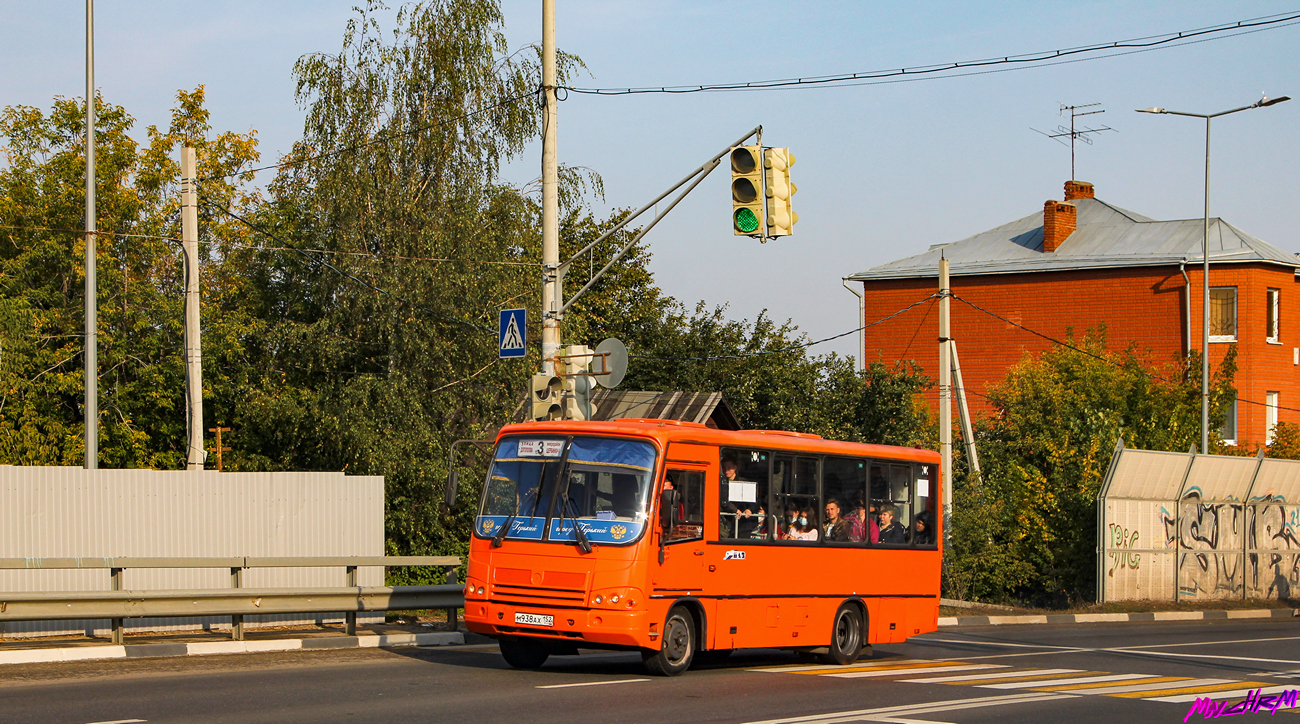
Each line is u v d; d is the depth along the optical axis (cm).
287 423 2503
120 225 3362
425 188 2589
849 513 1662
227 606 1516
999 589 3011
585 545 1351
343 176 2520
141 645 1455
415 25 2614
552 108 1880
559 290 1852
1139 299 4759
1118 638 2128
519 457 1438
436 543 2445
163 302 2859
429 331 2458
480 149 2616
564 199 2705
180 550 1711
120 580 1455
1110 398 3828
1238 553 3231
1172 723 1080
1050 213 5009
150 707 1045
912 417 3659
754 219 1652
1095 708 1159
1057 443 3253
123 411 2855
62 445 2759
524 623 1367
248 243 2938
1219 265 4619
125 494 1662
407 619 1986
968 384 5075
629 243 1816
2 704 1056
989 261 5100
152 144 3703
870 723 1030
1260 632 2334
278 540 1814
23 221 3372
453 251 2489
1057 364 4044
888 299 5291
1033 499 3061
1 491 1553
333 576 1870
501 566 1395
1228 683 1387
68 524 1606
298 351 2570
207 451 2653
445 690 1198
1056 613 2692
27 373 2869
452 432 2561
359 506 1903
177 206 3553
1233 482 3206
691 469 1418
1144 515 2998
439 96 2614
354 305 2495
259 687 1190
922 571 1792
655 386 4019
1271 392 4659
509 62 2680
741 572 1469
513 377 2516
